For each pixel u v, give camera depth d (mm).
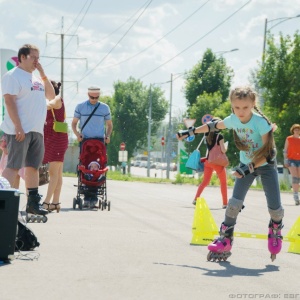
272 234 14836
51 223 20375
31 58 18094
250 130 14320
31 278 11742
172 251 15609
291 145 36969
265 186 14766
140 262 13844
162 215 24984
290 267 14195
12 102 17734
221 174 30094
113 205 29297
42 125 18266
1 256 13125
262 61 81500
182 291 11156
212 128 14812
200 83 164000
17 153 17891
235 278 12602
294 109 79062
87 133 26781
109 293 10766
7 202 13117
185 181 78750
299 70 79688
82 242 16375
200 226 16875
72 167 137750
